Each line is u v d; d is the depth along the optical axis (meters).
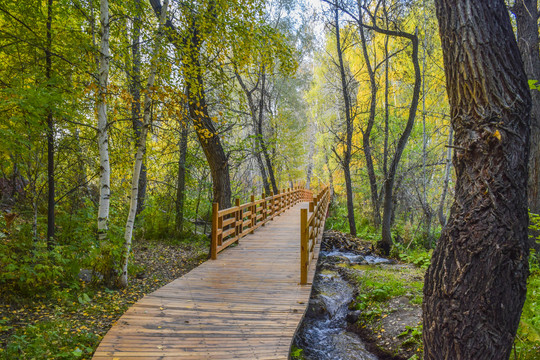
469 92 2.52
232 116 8.64
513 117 2.41
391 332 4.78
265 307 4.57
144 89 5.57
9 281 4.82
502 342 2.35
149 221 10.92
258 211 11.88
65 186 7.39
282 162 24.45
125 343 3.52
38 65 5.56
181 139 10.24
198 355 3.30
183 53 6.36
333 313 5.82
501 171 2.38
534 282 5.41
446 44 2.69
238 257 7.44
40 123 5.08
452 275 2.48
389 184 11.30
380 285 6.43
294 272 6.27
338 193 26.94
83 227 6.02
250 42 6.75
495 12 2.52
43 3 6.07
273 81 19.66
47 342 3.48
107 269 5.71
